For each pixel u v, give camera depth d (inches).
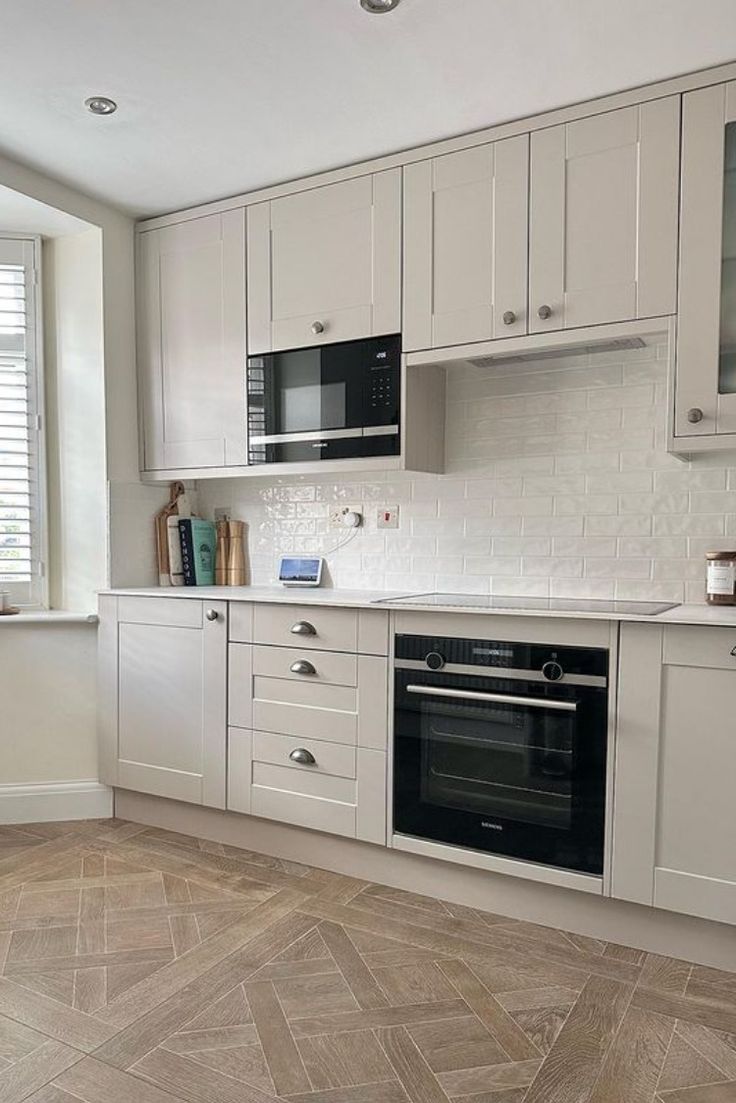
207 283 126.0
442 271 105.3
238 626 111.4
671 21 80.3
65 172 115.4
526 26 81.4
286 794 108.0
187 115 99.7
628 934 87.4
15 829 120.4
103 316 126.8
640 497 107.0
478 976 80.8
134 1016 73.4
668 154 90.8
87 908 94.8
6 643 122.3
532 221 99.0
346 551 129.2
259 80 92.0
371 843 102.8
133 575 132.1
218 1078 65.2
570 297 96.7
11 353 128.3
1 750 122.4
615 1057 68.4
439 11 79.1
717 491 102.4
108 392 128.0
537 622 89.5
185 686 116.4
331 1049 69.1
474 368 117.1
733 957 82.3
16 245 128.3
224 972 81.0
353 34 83.1
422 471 113.9
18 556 129.0
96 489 128.7
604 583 109.3
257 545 138.1
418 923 92.2
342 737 103.3
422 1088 64.4
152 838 117.6
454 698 94.8
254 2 77.9
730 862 80.3
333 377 114.3
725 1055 68.9
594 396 109.7
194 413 128.0
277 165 113.2
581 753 87.4
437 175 105.5
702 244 89.3
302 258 116.9
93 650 126.3
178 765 117.3
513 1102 62.9
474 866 94.4
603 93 93.9
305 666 105.4
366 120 100.5
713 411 89.0
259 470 121.6
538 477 113.6
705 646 80.6
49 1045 69.2
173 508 138.0
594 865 87.0
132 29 82.4
